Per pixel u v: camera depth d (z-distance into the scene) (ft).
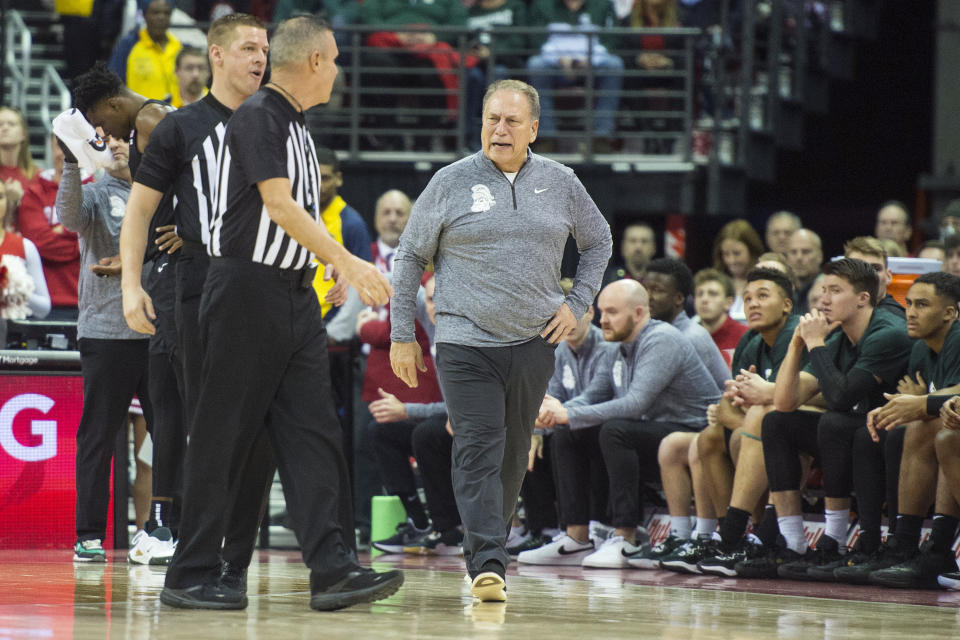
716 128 114.83
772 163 127.13
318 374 39.04
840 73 143.33
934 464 55.52
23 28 118.93
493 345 44.80
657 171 113.80
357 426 82.53
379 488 82.17
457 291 45.21
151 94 106.42
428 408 74.74
